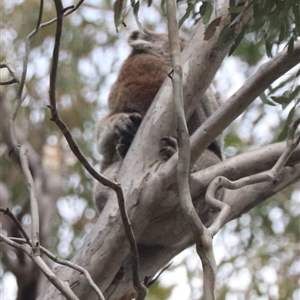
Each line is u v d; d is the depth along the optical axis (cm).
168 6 551
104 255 740
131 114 941
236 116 716
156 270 880
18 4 1567
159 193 761
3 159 1510
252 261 1403
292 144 587
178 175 526
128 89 1000
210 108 962
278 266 1418
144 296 536
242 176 778
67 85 1529
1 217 1247
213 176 770
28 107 1530
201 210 870
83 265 737
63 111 1541
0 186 1309
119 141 927
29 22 1542
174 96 536
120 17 686
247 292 1368
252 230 1477
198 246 509
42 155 1456
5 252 1179
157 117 809
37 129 1518
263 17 662
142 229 768
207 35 673
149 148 797
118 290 816
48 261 1146
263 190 885
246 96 707
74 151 518
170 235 859
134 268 535
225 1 789
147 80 999
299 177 879
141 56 1028
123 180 780
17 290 1170
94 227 758
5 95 1470
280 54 699
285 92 793
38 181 1287
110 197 777
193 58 810
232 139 1440
